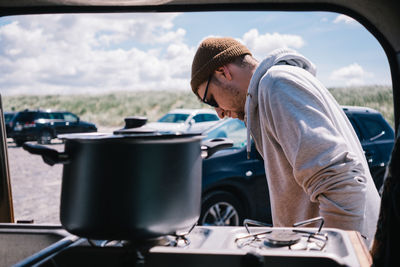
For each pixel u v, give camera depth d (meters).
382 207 0.65
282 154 1.19
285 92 1.08
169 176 0.63
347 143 1.08
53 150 0.63
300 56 1.25
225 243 0.74
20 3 1.90
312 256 0.63
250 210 4.28
